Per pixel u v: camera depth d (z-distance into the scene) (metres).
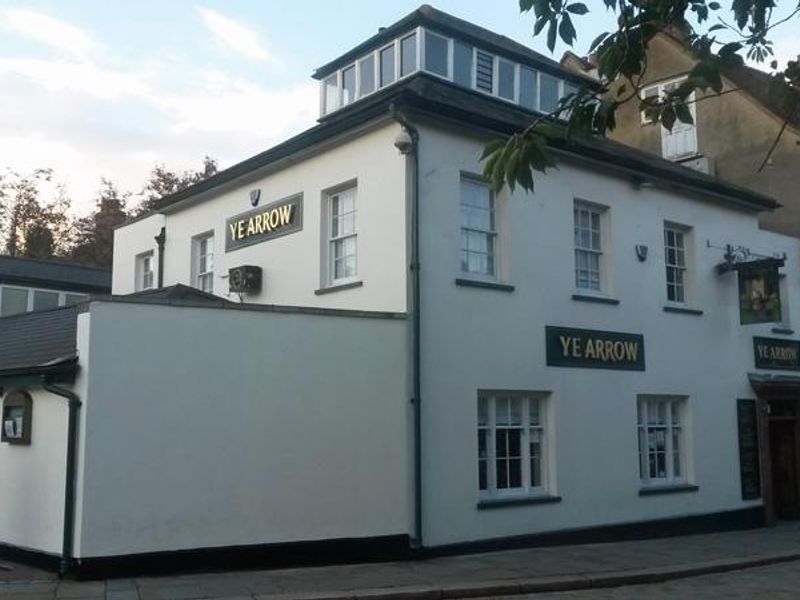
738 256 18.53
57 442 10.95
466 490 13.08
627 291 16.08
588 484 14.84
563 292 14.92
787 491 19.38
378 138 13.51
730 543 15.55
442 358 13.02
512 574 11.48
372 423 12.24
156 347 10.88
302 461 11.66
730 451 17.73
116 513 10.44
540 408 14.59
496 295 13.88
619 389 15.63
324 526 11.73
